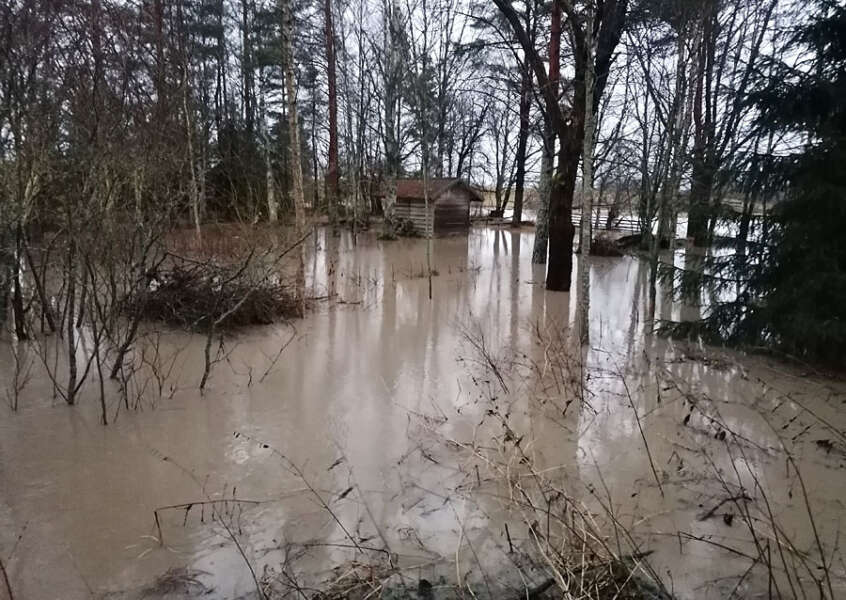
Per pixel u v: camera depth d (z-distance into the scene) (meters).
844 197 5.97
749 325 7.20
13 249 6.15
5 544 3.19
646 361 7.00
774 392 6.00
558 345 7.50
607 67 10.33
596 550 3.21
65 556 3.12
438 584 3.02
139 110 5.71
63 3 5.53
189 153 11.07
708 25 10.40
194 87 15.55
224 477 3.99
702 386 6.19
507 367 6.72
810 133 6.45
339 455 4.38
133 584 2.92
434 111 22.19
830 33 6.25
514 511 3.68
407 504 3.75
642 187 15.02
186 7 17.56
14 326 6.62
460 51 15.75
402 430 4.86
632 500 3.84
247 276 8.02
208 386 5.71
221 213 17.84
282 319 8.47
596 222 27.56
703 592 3.00
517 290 11.97
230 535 3.33
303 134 27.55
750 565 3.20
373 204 29.19
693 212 7.67
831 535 3.47
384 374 6.35
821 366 6.66
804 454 4.56
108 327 5.98
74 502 3.62
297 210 9.47
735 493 3.93
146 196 6.30
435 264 15.53
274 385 5.87
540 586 3.00
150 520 3.46
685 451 4.60
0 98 5.35
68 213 5.11
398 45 20.14
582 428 5.02
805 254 6.48
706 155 10.08
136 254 6.67
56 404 5.08
